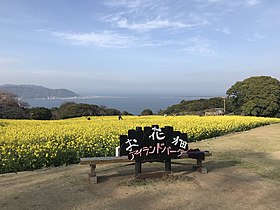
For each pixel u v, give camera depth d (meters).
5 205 4.67
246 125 17.94
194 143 11.73
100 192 5.26
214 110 48.03
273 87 37.34
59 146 7.99
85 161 5.61
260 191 5.30
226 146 10.72
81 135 9.95
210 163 7.62
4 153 7.33
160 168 7.01
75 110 39.81
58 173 6.67
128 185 5.55
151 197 4.98
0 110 32.62
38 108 35.38
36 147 7.78
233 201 4.82
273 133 15.06
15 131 11.11
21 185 5.73
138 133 5.73
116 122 17.55
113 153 8.72
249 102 37.34
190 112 48.47
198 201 4.81
